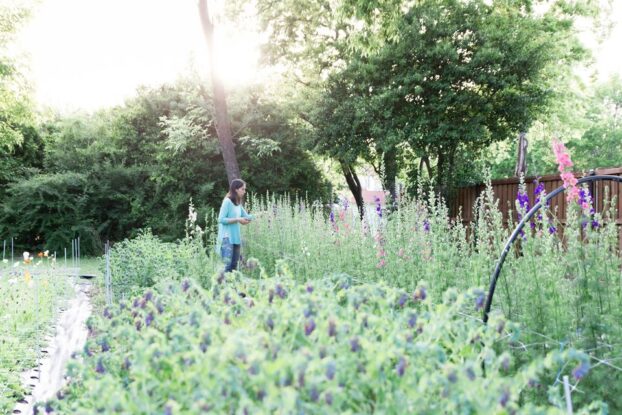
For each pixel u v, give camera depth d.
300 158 19.59
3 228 19.69
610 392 2.86
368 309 2.69
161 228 18.41
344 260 6.56
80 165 20.44
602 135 45.00
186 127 17.73
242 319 2.81
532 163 33.19
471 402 1.80
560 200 10.68
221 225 8.41
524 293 3.69
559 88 20.09
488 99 15.25
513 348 3.28
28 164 22.84
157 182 18.92
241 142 18.80
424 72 15.18
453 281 4.66
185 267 8.09
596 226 3.70
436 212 5.84
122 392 2.09
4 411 4.02
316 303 2.45
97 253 19.53
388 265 5.55
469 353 2.45
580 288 3.27
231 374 1.83
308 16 17.77
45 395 4.46
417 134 14.89
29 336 6.23
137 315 3.27
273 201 11.15
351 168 19.83
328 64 18.53
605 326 3.06
